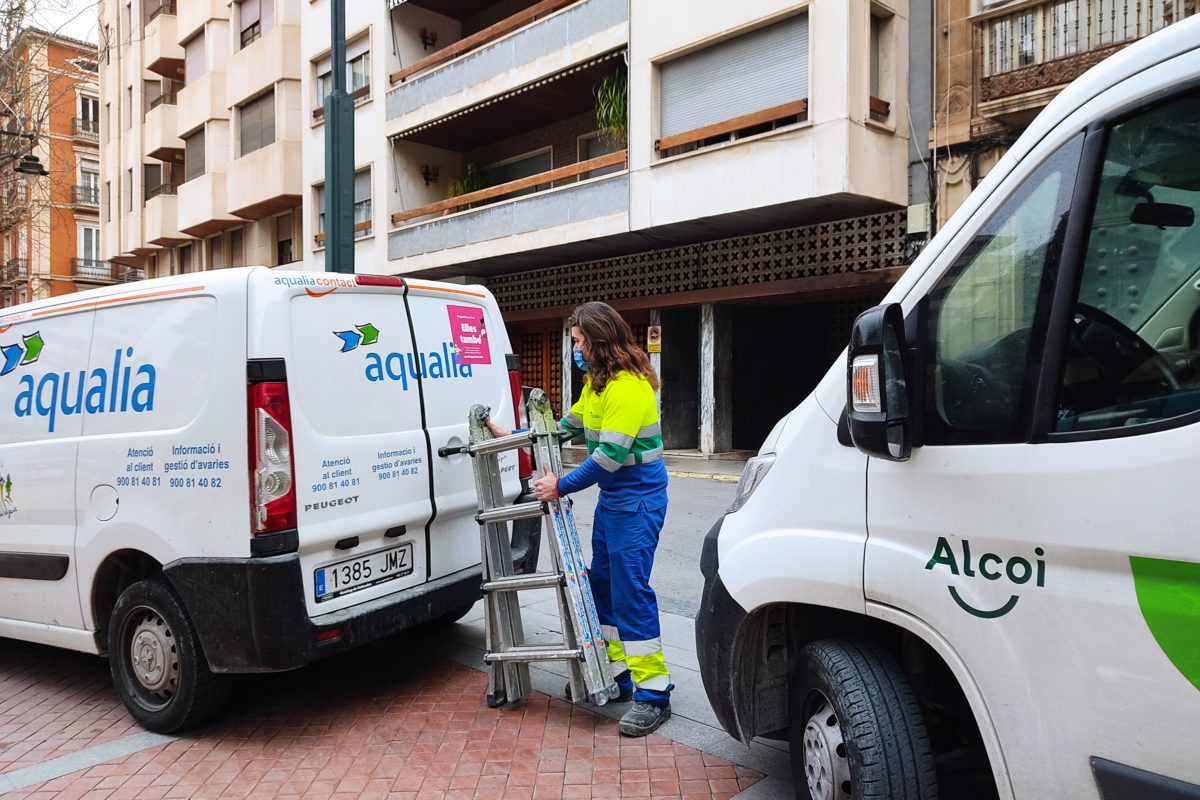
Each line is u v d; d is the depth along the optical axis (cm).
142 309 399
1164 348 184
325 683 448
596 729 380
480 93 1753
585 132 1833
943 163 1226
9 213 1773
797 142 1227
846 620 289
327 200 881
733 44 1327
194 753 369
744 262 1485
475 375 470
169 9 2942
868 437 218
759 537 280
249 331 361
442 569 435
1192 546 169
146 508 383
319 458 373
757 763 344
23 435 439
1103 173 196
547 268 1881
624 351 377
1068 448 193
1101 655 185
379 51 2019
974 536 210
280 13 2336
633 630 376
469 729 384
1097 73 201
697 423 1656
